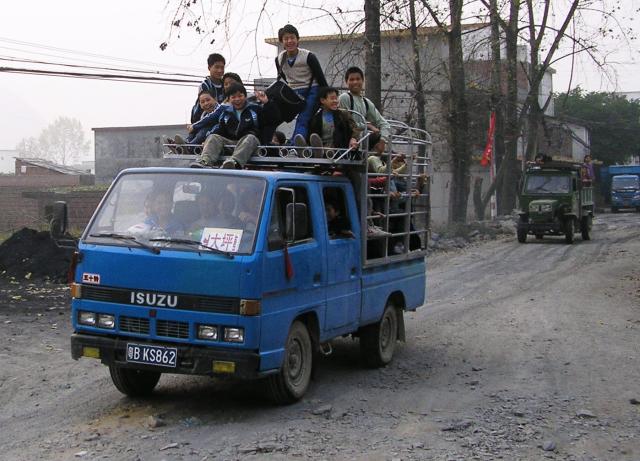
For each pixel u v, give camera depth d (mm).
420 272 10320
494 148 37438
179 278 6680
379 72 22641
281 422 6852
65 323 11836
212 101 9164
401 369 9180
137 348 6777
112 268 6906
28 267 15742
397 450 6156
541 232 27453
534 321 12406
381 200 9031
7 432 6711
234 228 6809
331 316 7875
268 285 6711
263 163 7980
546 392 8031
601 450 6273
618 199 56625
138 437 6438
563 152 61469
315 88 8805
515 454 6145
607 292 15727
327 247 7746
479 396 7914
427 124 38719
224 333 6574
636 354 9883
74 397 7867
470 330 11703
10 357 9633
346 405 7488
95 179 56062
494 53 34281
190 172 7258
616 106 66688
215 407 7359
